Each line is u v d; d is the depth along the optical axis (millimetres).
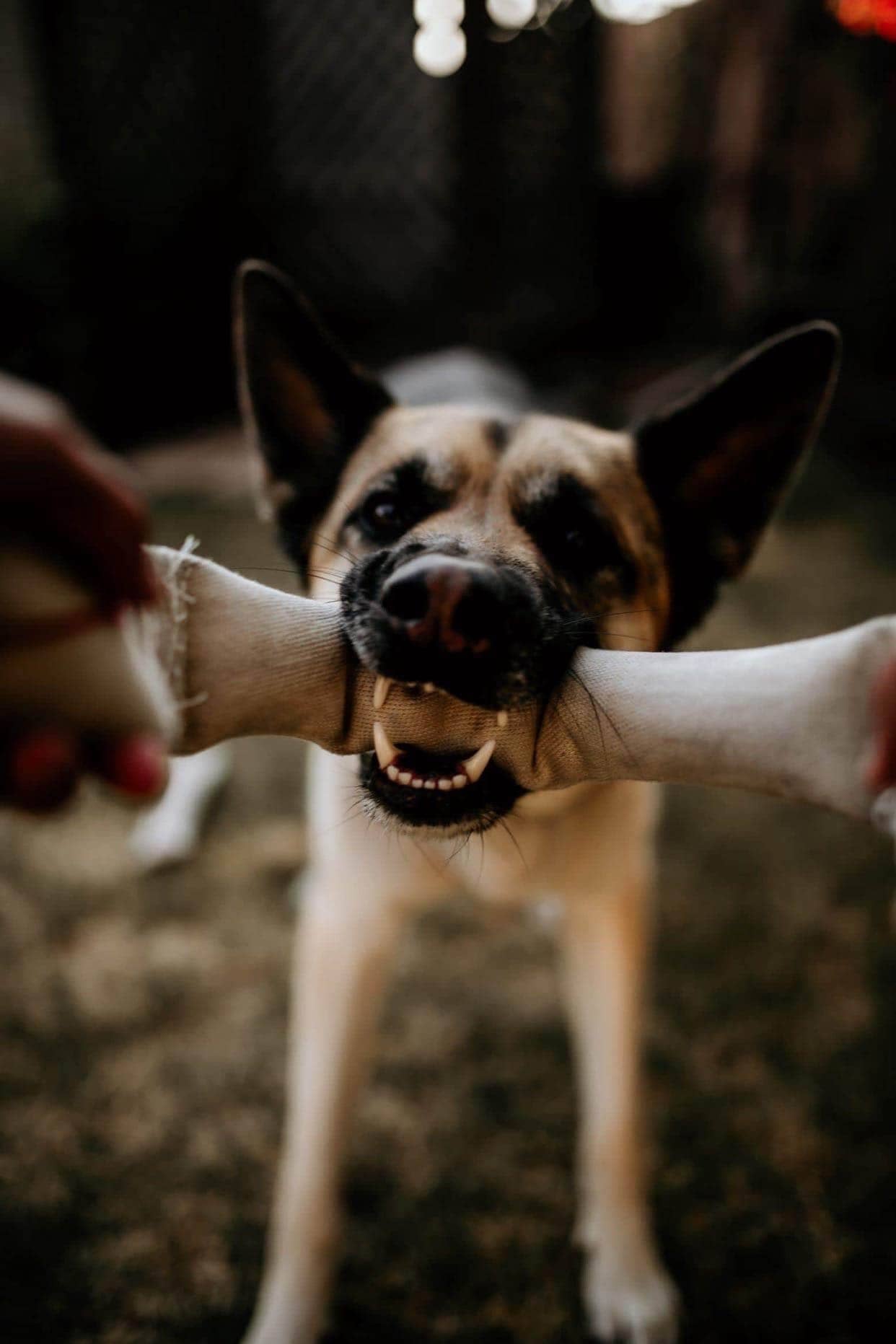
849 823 3186
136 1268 1819
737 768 987
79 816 3082
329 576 1751
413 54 7531
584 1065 1906
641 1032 1877
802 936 2688
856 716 929
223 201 7449
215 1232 1891
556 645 1143
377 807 1248
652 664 1071
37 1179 1961
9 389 681
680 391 6676
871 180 6672
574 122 7965
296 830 3102
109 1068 2219
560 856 1744
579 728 1075
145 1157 2027
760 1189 2004
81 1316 1738
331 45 7418
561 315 8203
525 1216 1958
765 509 1866
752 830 3148
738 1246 1898
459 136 7625
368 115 7695
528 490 1663
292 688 1057
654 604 1838
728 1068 2277
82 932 2605
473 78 7492
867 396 6449
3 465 642
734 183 7348
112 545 689
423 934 2686
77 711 686
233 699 1026
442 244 8039
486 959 2604
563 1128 2139
